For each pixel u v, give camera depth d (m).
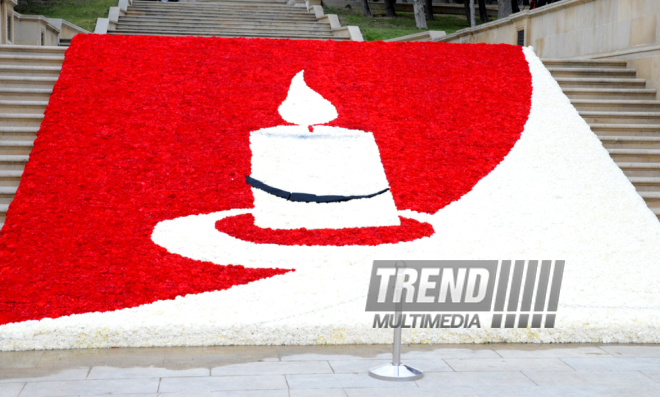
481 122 12.12
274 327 7.08
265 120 11.64
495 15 36.69
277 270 8.31
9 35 17.58
